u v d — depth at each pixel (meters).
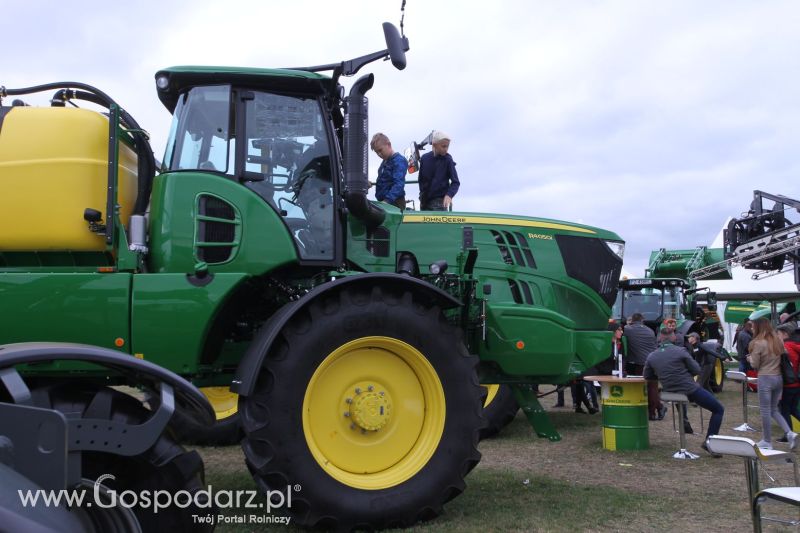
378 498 4.23
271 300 5.11
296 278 5.07
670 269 22.31
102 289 4.34
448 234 6.46
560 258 7.25
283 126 4.95
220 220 4.62
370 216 5.43
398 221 6.13
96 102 5.19
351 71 4.91
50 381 2.93
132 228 4.54
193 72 4.82
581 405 11.85
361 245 5.89
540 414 6.04
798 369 8.26
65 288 4.31
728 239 20.42
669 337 7.34
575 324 7.29
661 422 9.68
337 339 4.28
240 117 4.84
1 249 4.56
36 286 4.30
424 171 7.17
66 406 2.78
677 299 15.51
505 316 5.76
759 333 7.74
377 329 4.38
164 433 2.99
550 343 5.80
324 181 4.96
